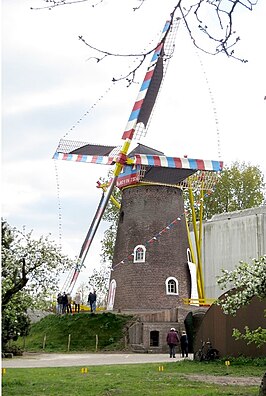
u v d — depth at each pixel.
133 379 21.05
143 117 52.84
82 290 72.06
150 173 51.97
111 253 71.69
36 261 24.25
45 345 43.50
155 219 52.06
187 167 51.12
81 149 56.78
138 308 49.97
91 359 34.00
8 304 25.30
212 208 75.94
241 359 28.70
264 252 60.53
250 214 62.72
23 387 18.53
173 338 35.78
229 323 30.27
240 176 76.50
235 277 22.66
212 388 18.50
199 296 52.00
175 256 51.81
